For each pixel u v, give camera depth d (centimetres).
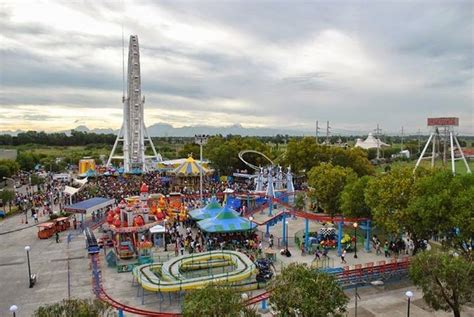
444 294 3588
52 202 10644
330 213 8088
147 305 4422
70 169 19538
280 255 6288
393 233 5856
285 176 11325
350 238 6694
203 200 10212
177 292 4691
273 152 17912
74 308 2808
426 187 5472
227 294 2950
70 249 6750
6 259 6219
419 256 3766
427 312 4197
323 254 6203
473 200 4725
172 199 9706
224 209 7125
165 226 6975
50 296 4744
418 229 5306
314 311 2922
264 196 9675
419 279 3709
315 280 3139
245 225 6894
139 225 6425
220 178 14838
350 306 4350
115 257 5875
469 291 3484
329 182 7950
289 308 3041
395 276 5138
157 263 5234
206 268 5219
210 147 18075
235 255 5419
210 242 6488
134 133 16675
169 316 3856
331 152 13362
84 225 8075
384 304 4409
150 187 12269
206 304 2830
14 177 16375
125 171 15912
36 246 6962
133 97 16600
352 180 7750
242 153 14150
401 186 5588
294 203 9762
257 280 4903
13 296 4750
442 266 3562
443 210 4938
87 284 5128
